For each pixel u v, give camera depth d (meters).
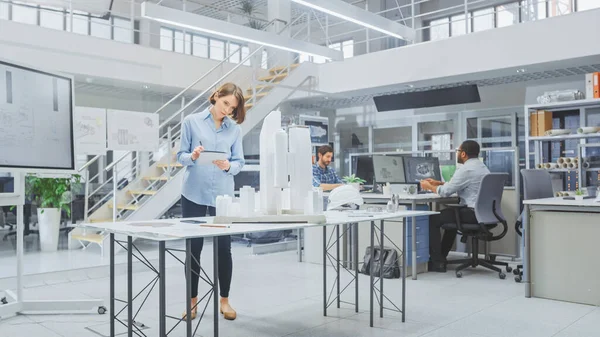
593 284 3.37
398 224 4.34
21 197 3.22
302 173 2.57
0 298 3.43
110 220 5.59
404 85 6.63
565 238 3.48
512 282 4.15
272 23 7.82
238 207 2.43
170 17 4.64
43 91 3.19
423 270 4.60
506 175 4.49
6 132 2.92
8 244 5.35
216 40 9.73
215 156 2.57
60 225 5.38
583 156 5.61
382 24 5.43
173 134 6.10
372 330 2.82
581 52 5.11
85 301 3.22
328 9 4.75
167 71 6.59
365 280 4.21
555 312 3.20
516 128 6.33
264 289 3.88
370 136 7.68
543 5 7.47
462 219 4.50
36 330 2.84
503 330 2.81
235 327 2.88
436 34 8.93
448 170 5.64
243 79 7.61
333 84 7.19
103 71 5.92
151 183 5.92
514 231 5.11
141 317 3.10
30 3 6.36
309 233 5.12
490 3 8.22
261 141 2.56
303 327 2.88
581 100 5.31
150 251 5.40
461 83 6.51
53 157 3.24
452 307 3.32
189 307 2.00
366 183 5.54
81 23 6.76
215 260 2.20
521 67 5.57
